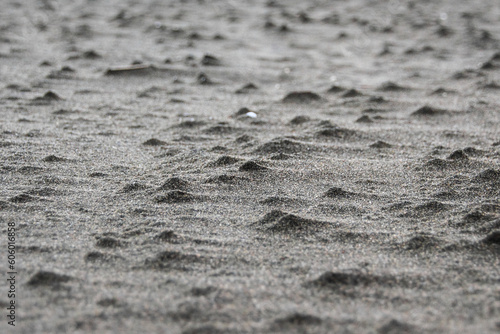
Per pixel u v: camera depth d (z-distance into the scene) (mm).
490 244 1992
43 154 2146
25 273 1807
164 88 2406
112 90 2391
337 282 1771
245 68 2529
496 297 1678
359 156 2156
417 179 2104
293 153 2158
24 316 1575
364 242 2018
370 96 2377
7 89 2367
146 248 1993
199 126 2242
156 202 2064
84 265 1870
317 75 2506
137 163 2137
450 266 1868
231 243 2016
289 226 2031
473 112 2297
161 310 1612
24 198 2064
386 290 1732
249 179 2100
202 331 1515
